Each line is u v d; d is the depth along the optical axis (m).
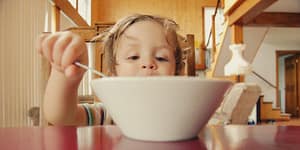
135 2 6.89
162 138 0.36
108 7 6.86
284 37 6.12
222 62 4.78
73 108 0.63
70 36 0.45
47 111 0.61
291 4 3.64
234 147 0.35
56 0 3.56
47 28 3.42
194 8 6.93
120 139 0.39
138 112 0.34
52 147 0.35
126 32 0.72
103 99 0.36
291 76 8.84
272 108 5.57
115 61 0.77
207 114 0.35
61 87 0.58
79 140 0.40
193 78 0.32
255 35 4.22
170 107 0.33
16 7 2.57
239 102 2.15
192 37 1.71
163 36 0.72
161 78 0.31
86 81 4.19
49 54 0.44
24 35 2.71
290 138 0.41
